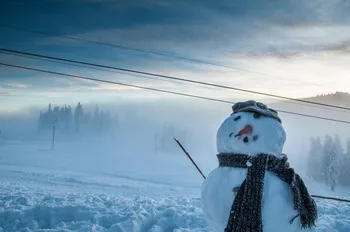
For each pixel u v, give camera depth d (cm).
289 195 466
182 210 778
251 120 486
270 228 454
